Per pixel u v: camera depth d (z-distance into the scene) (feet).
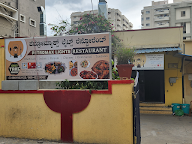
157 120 28.17
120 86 14.29
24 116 16.24
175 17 143.95
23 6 67.05
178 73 34.30
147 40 32.89
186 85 34.19
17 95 16.39
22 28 65.77
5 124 16.61
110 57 14.99
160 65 31.48
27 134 16.19
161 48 31.68
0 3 54.80
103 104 14.64
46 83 18.38
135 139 13.99
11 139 16.15
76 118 15.21
